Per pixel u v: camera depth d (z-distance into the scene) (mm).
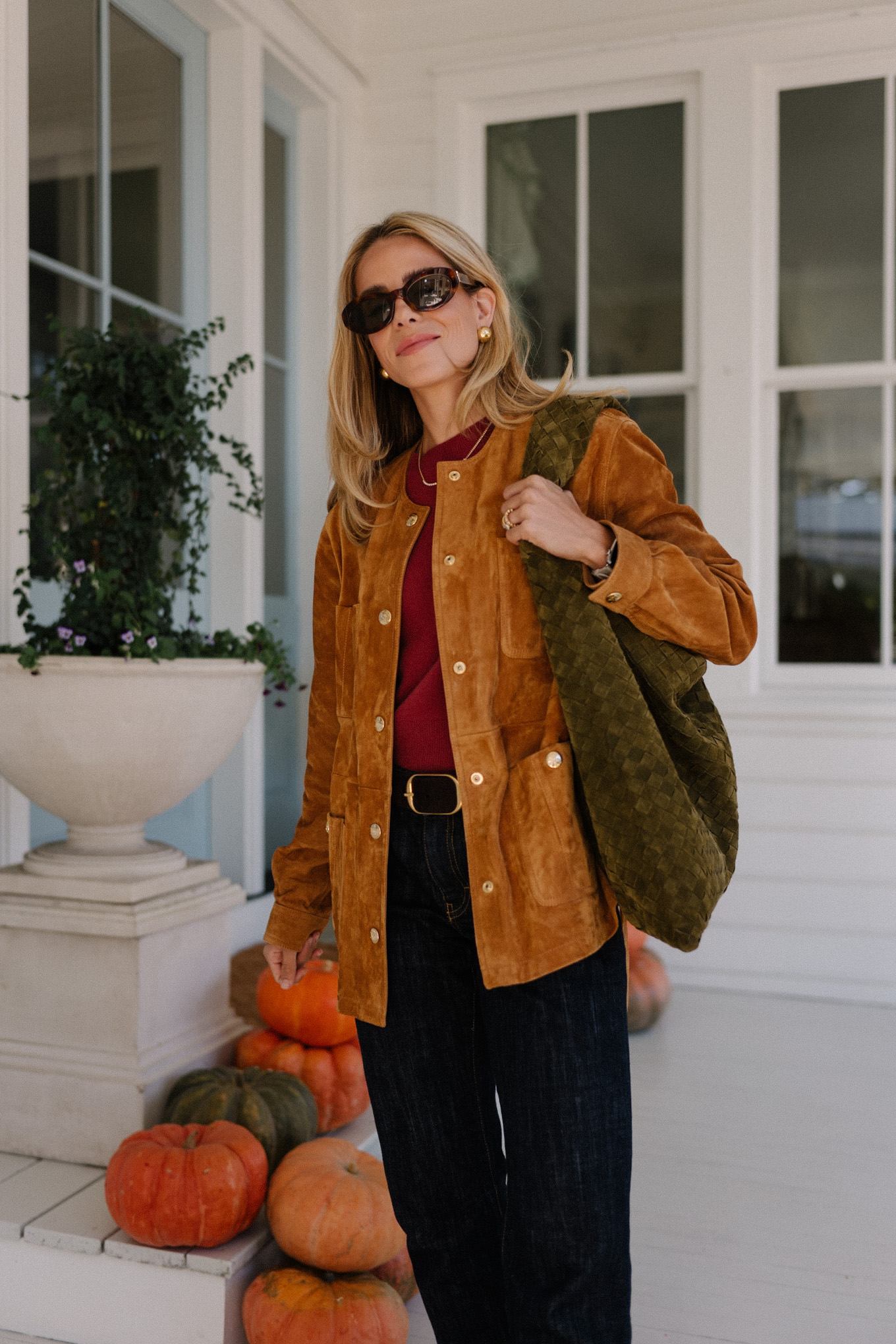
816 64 3705
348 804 1297
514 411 1271
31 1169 2025
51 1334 1746
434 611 1211
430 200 4141
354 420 1396
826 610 3793
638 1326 1731
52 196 2857
